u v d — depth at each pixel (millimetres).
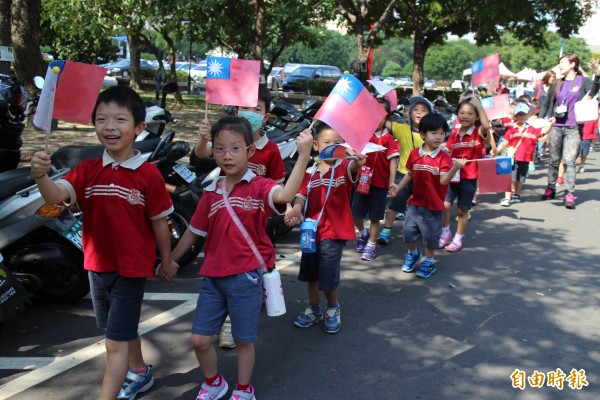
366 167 5891
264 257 3215
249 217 3139
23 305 3617
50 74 2756
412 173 5488
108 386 2973
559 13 20031
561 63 8852
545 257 6293
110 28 17656
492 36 23172
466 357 3953
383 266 5871
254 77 3990
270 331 4277
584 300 5062
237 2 18297
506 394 3506
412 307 4805
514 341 4223
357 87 3453
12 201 4012
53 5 17188
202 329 3119
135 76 26734
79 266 4410
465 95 7254
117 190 2938
